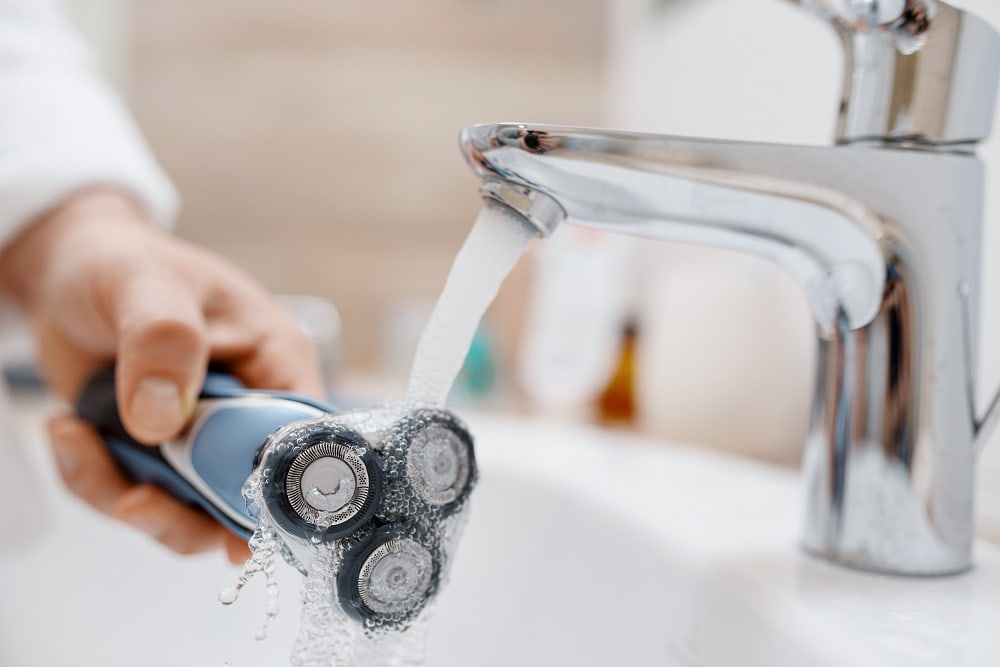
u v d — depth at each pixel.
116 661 0.45
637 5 0.87
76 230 0.41
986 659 0.23
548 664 0.38
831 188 0.26
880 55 0.27
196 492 0.28
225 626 0.41
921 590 0.28
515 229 0.24
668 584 0.33
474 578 0.44
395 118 0.97
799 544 0.32
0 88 0.45
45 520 0.46
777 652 0.26
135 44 0.95
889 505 0.29
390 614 0.21
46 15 0.52
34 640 0.47
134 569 0.46
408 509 0.21
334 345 0.77
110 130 0.48
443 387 0.24
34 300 0.43
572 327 0.70
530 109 0.96
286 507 0.20
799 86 0.55
